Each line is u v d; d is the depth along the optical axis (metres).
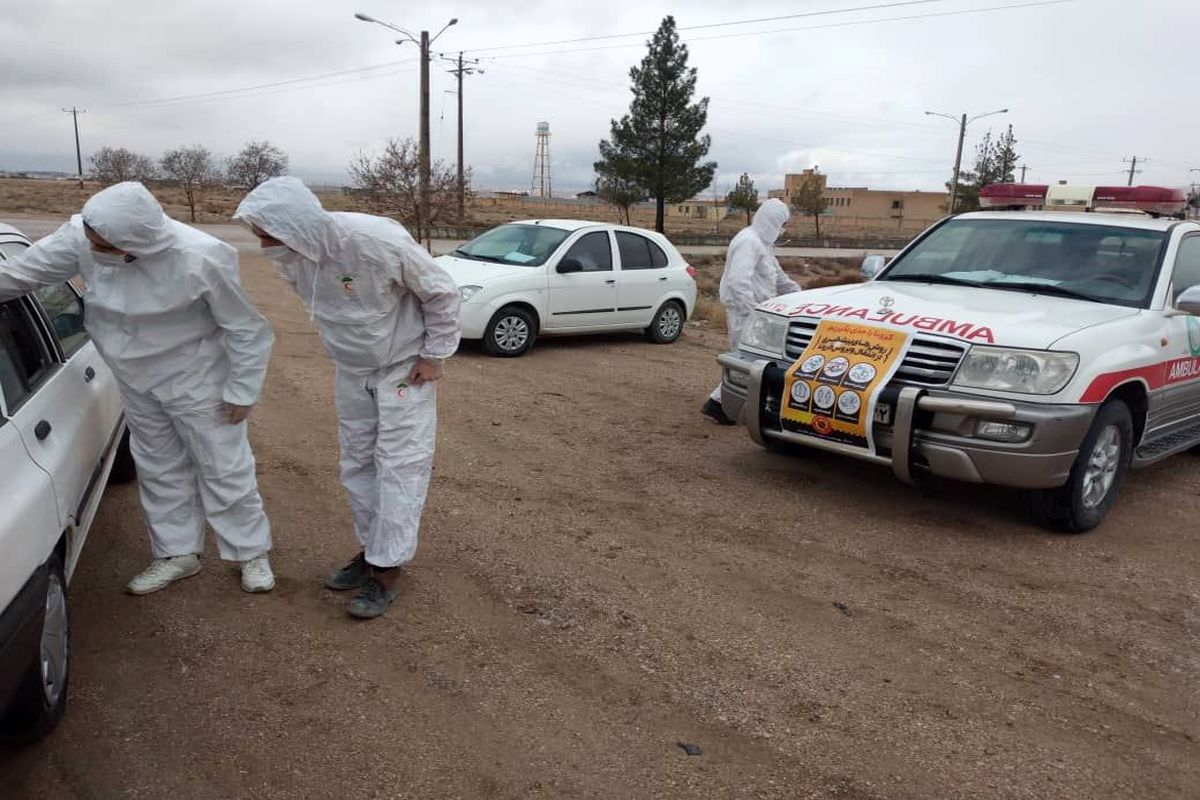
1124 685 3.76
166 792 2.94
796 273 33.50
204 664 3.67
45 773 3.02
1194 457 7.36
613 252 11.33
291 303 14.00
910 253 6.73
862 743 3.29
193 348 3.91
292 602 4.21
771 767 3.15
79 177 105.31
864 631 4.11
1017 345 4.87
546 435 7.04
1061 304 5.56
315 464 6.07
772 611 4.26
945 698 3.60
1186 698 3.68
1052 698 3.64
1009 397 4.85
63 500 3.34
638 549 4.90
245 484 4.16
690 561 4.78
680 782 3.06
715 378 9.66
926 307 5.45
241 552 4.24
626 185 47.59
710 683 3.64
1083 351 4.89
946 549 5.07
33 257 3.68
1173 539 5.39
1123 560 5.03
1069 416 4.80
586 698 3.52
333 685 3.56
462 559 4.70
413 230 27.80
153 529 4.22
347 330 3.72
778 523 5.35
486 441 6.81
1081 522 5.26
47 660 3.15
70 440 3.66
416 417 3.94
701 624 4.11
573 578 4.52
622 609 4.22
